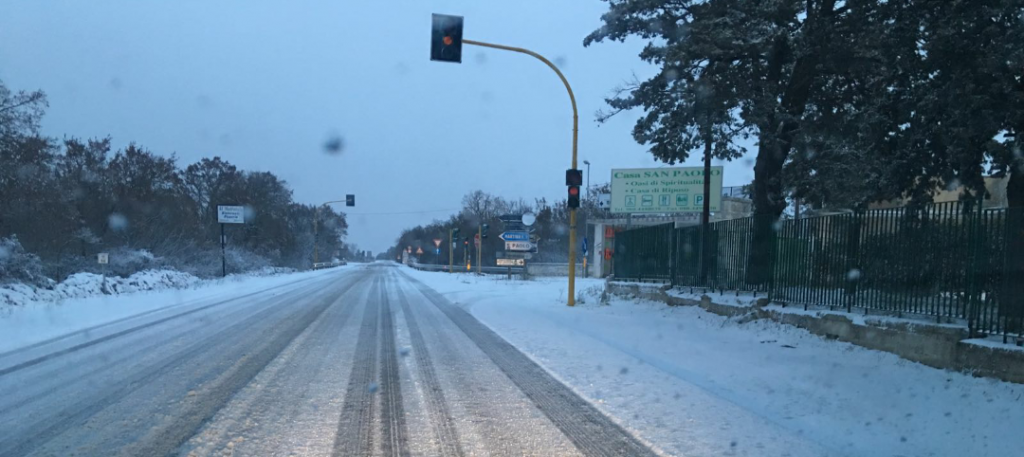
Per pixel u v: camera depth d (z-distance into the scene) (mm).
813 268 11648
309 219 84938
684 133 15016
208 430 5812
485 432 5863
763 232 14078
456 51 14109
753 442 5684
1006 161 10625
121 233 32219
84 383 7754
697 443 5633
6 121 21938
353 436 5688
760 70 14492
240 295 24234
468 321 15172
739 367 9117
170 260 35281
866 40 12266
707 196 17422
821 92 15008
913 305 9148
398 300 22047
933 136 11430
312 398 7074
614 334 12656
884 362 8836
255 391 7383
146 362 9195
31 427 5883
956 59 10266
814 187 15664
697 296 16031
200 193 53625
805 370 8805
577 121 18938
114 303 19406
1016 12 9688
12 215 22297
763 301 13078
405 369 8836
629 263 23531
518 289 29281
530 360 9688
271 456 5125
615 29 15516
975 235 8070
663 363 9469
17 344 10828
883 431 6051
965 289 8180
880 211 9906
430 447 5410
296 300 21641
